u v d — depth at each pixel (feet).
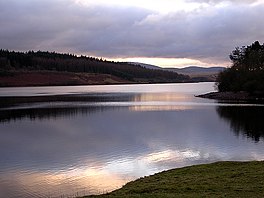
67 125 185.37
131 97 418.92
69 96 441.27
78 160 107.76
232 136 147.23
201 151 118.93
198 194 59.00
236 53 458.09
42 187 81.82
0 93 519.60
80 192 77.82
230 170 75.72
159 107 284.00
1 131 166.50
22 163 104.63
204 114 230.07
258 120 196.44
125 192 64.69
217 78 445.78
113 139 143.13
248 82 365.20
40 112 249.55
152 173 92.17
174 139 141.79
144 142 136.05
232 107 273.75
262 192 58.44
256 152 115.96
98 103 328.49
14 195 76.89
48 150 123.13
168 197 57.36
